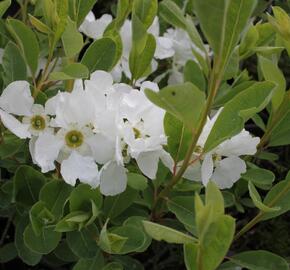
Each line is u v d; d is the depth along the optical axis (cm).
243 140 19
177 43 29
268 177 22
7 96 19
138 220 20
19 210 21
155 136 18
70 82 21
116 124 18
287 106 22
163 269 26
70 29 19
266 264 20
